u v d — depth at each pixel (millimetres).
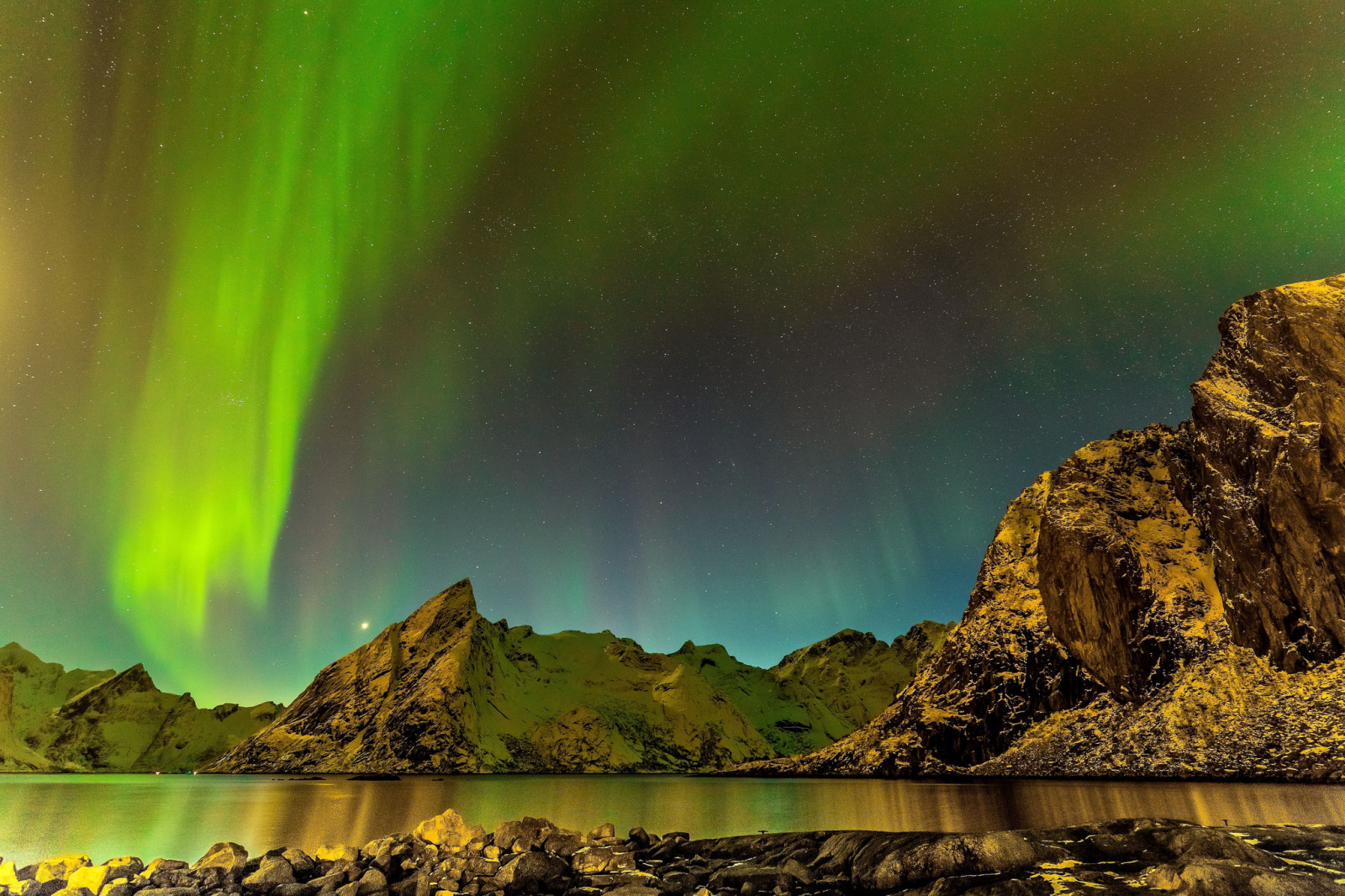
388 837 26719
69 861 23312
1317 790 44500
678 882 20891
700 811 53844
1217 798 41938
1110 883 15820
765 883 20000
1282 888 13836
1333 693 60406
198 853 35156
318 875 23203
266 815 57062
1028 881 16453
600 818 49812
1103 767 73312
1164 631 82688
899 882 18344
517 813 55938
